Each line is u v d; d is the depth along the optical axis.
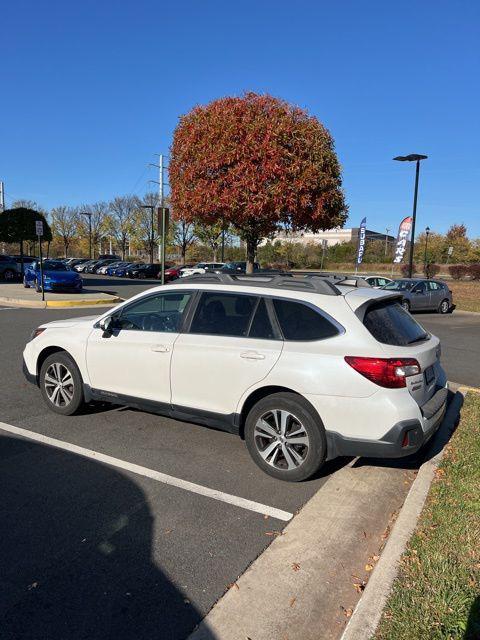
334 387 3.86
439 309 19.92
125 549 3.19
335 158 10.43
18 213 33.22
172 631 2.53
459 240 68.88
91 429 5.25
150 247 60.75
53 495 3.84
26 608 2.67
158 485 4.05
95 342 5.24
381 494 4.03
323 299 4.14
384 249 70.12
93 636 2.49
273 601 2.76
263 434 4.23
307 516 3.65
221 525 3.50
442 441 4.94
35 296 19.64
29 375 5.91
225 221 10.81
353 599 2.81
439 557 2.96
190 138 10.05
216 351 4.39
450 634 2.38
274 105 9.90
